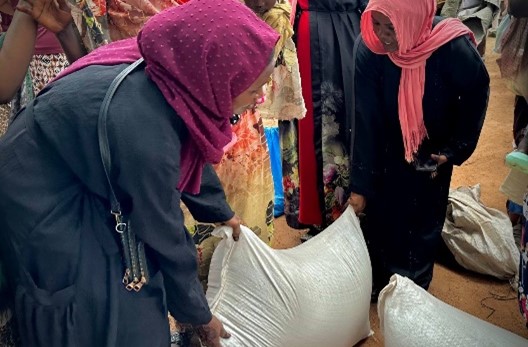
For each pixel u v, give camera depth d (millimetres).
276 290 1478
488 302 1994
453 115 1703
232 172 1654
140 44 920
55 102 928
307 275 1552
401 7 1463
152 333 1073
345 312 1610
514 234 2240
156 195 923
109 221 989
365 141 1741
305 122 1947
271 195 1817
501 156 3012
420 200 1804
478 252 2076
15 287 1021
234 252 1492
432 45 1544
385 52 1587
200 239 1676
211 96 916
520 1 1516
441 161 1723
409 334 1423
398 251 1906
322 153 1989
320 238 1719
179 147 945
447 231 2168
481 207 2189
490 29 3158
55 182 963
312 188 2057
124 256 998
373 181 1809
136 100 901
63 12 1238
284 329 1482
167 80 914
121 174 907
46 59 1681
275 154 2506
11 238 984
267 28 940
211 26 887
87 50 1371
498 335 1407
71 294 989
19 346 1139
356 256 1699
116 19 1376
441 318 1433
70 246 970
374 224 1925
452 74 1591
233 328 1469
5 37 1164
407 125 1648
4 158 963
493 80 3996
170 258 1003
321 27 1851
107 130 888
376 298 2004
